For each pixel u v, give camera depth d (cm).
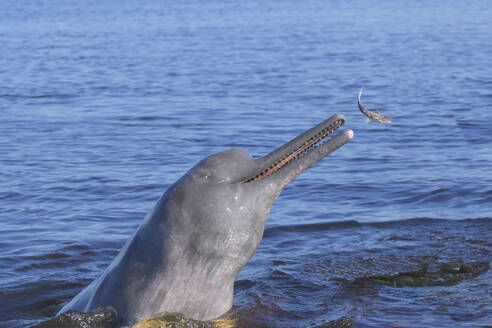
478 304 1099
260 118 3375
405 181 2089
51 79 5125
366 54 6369
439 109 3475
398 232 1565
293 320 1076
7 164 2492
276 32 9488
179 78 5044
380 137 2834
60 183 2202
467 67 5228
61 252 1494
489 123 3058
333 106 3691
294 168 1011
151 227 1048
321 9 16075
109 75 5316
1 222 1773
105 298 1083
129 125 3266
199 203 1009
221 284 1059
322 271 1302
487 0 17588
